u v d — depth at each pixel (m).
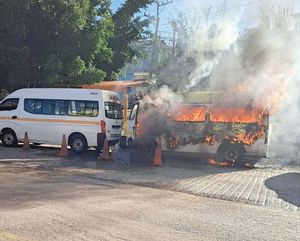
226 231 6.47
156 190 9.62
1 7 19.45
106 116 15.99
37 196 8.48
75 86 21.67
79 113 16.20
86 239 5.82
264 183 10.86
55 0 19.56
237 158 13.98
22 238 5.71
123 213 7.36
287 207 8.31
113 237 5.96
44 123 16.67
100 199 8.44
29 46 20.81
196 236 6.15
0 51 19.92
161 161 13.90
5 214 6.98
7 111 17.45
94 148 17.28
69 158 14.72
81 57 21.94
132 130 15.21
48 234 5.98
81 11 20.42
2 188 9.19
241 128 13.91
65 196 8.59
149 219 7.02
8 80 20.67
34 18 19.97
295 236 6.34
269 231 6.56
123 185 10.13
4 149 16.80
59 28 20.34
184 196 9.05
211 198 8.96
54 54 20.77
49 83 20.28
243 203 8.56
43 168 12.38
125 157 14.95
